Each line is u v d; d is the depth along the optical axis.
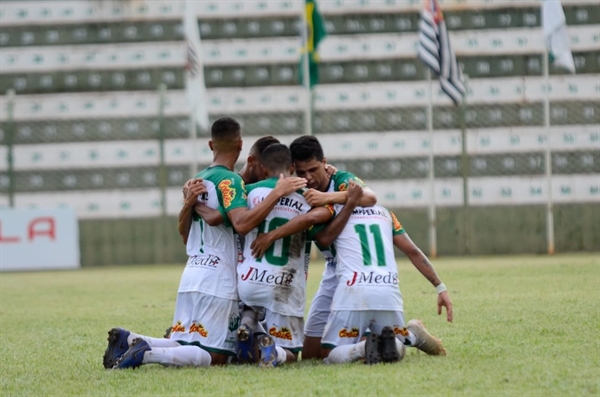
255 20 103.56
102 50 103.69
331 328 23.83
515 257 80.50
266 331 24.17
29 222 82.75
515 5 99.88
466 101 94.38
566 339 26.22
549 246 84.19
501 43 98.25
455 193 93.19
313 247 87.12
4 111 98.50
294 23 103.56
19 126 98.31
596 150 92.94
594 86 94.19
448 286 47.56
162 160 90.25
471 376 20.23
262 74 101.44
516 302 37.41
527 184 92.31
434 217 84.75
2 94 103.38
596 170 93.00
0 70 103.75
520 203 91.88
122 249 90.62
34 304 46.97
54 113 98.62
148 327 34.03
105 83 103.50
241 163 96.62
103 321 36.88
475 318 32.44
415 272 61.50
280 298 23.86
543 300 37.81
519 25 99.75
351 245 23.89
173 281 62.12
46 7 105.81
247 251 24.25
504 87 94.62
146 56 103.56
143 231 90.81
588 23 96.38
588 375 20.08
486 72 98.44
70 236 83.38
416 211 89.69
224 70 101.56
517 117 94.56
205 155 97.19
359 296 23.42
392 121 95.69
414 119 95.31
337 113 96.38
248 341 23.58
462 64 98.44
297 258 24.14
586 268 58.06
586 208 87.94
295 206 24.25
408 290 46.25
